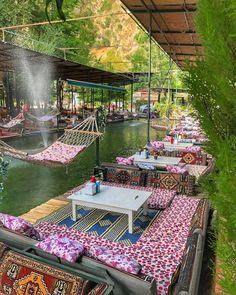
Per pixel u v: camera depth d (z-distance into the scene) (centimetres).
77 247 190
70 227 349
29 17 1662
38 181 620
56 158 553
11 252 190
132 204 343
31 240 209
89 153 955
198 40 88
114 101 2705
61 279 165
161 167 533
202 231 212
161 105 1927
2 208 465
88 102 2455
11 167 722
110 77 1888
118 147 1080
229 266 80
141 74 2373
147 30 762
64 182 617
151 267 253
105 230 340
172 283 175
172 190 455
